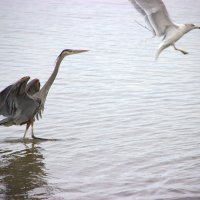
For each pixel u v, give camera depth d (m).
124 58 25.64
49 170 12.52
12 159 13.18
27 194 11.23
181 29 12.17
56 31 31.62
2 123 14.22
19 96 13.94
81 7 41.34
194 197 10.96
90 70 22.89
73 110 17.16
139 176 12.07
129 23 35.75
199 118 16.42
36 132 15.20
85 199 10.95
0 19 34.53
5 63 23.34
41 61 24.11
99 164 12.82
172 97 18.91
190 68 23.94
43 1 43.34
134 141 14.38
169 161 12.91
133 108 17.47
